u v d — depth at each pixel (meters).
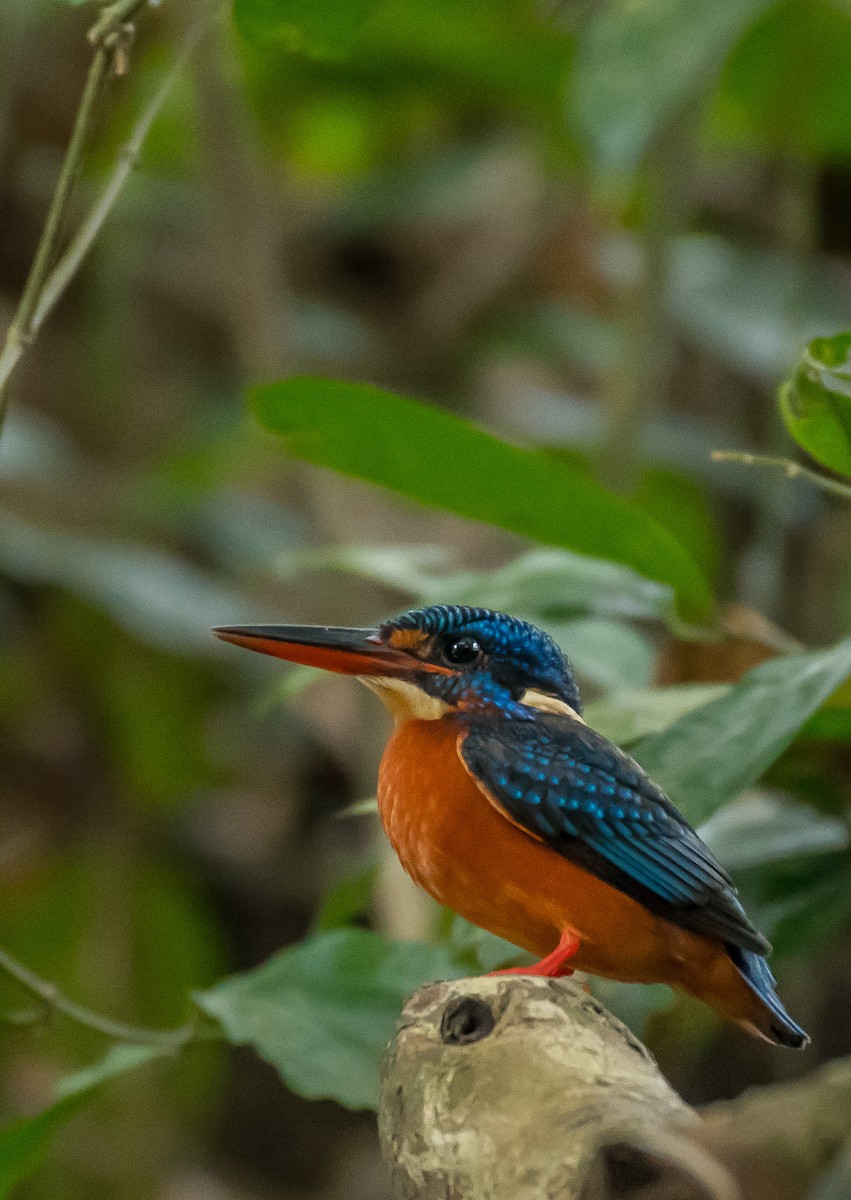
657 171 10.70
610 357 14.14
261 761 13.84
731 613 7.00
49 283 6.20
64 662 13.74
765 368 12.53
